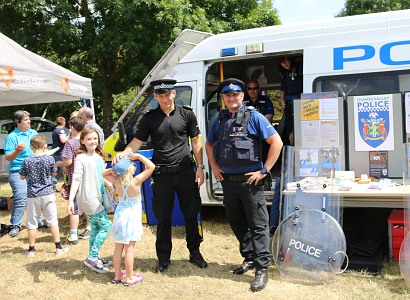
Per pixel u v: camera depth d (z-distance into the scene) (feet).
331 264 13.88
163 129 14.69
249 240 14.96
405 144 14.28
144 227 20.76
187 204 15.24
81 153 15.87
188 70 20.17
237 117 13.74
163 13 37.37
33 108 54.70
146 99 20.90
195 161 16.81
